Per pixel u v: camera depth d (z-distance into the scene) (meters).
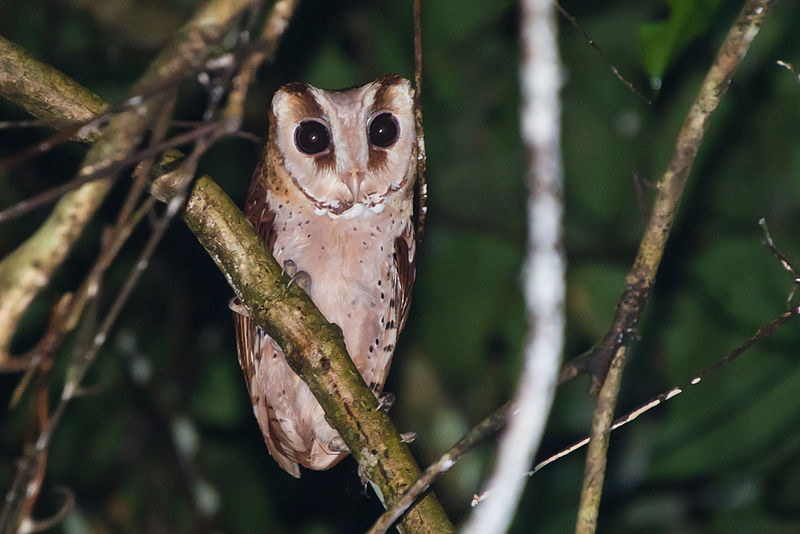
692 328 9.32
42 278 3.99
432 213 10.06
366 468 4.93
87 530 9.76
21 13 9.66
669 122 9.30
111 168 3.94
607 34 9.60
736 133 9.59
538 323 3.32
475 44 10.03
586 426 10.16
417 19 5.73
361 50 10.30
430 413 10.47
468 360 9.92
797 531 8.59
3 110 10.01
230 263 5.35
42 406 4.69
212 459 10.52
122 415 10.07
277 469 10.81
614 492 10.02
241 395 10.55
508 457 3.38
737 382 9.06
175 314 10.56
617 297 9.60
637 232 9.65
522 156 9.99
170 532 10.16
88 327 4.32
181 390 10.51
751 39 4.44
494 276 9.91
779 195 9.56
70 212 4.01
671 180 4.58
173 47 4.03
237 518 10.34
